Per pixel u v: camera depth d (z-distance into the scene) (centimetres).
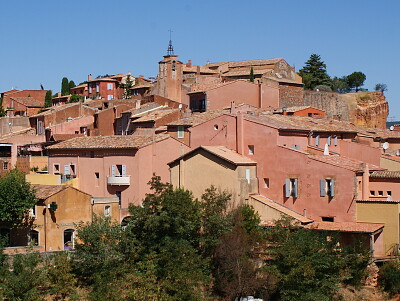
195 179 6034
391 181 5972
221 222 5178
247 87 9181
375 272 5112
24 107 12519
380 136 7938
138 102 9044
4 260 4762
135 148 6612
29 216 5619
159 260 4919
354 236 5259
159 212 5116
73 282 4716
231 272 4997
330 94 11444
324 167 5653
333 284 4781
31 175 6931
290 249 4775
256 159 6144
